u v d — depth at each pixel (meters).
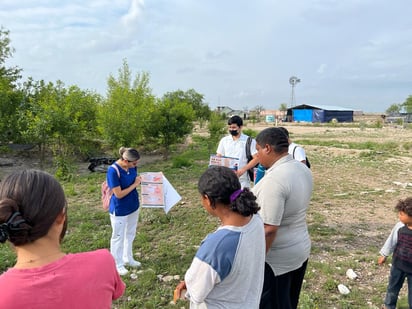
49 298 1.17
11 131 13.73
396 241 3.59
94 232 6.30
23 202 1.19
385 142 24.23
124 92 14.09
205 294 1.82
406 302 3.99
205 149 18.97
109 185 4.51
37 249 1.24
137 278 4.64
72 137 12.44
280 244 2.71
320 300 4.13
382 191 9.59
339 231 6.51
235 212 1.92
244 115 78.44
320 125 56.06
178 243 5.88
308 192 2.76
